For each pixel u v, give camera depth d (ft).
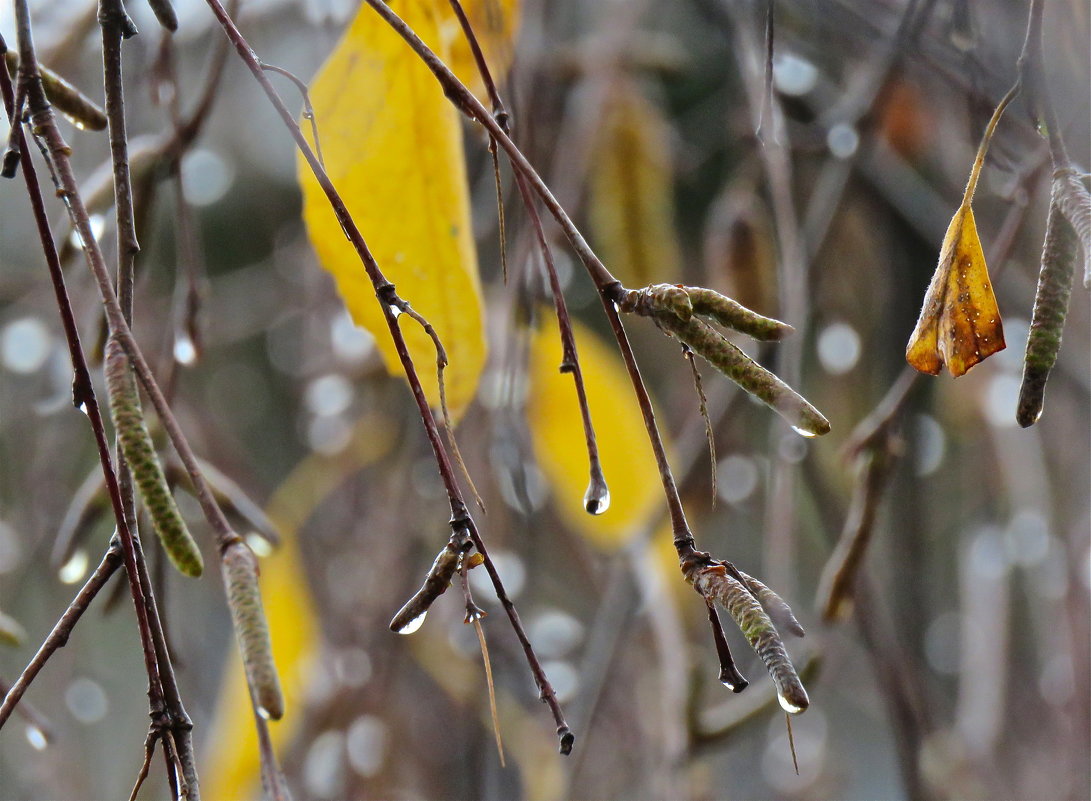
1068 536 7.64
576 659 9.71
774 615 4.98
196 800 5.01
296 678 7.79
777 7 7.57
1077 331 8.05
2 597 9.24
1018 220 5.40
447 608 8.55
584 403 5.06
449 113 5.32
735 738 8.64
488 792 9.39
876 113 7.14
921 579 8.63
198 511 8.13
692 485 7.80
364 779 8.11
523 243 5.74
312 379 9.22
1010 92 5.04
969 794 8.14
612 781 8.84
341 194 5.32
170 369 5.70
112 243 6.15
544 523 9.15
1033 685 9.19
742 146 8.36
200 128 5.59
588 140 7.91
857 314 9.25
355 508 9.31
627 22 8.44
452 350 5.32
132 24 5.08
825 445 8.95
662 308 4.99
